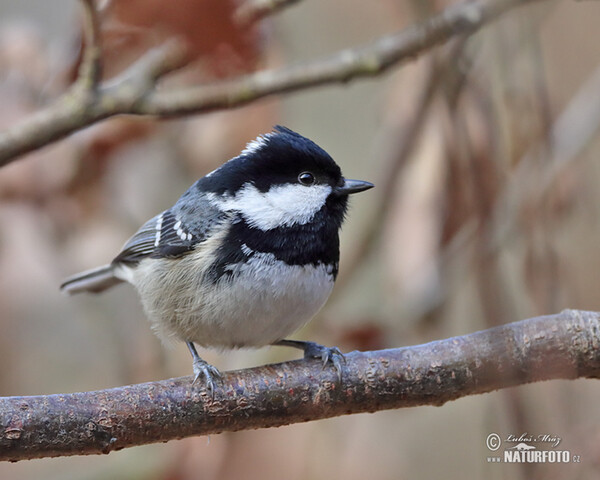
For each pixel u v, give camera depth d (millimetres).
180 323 8398
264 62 8234
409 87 8703
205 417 6723
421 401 7035
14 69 8359
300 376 6957
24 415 6176
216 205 8242
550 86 9852
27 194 8633
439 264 9086
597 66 9859
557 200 8125
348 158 12648
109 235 9117
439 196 8391
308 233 8062
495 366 6883
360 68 7312
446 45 7602
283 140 8352
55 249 8828
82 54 7469
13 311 9203
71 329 11633
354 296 11008
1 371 10312
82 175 8875
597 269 9367
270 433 8227
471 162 6883
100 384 11797
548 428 7207
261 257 7914
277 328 8195
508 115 7781
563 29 10008
